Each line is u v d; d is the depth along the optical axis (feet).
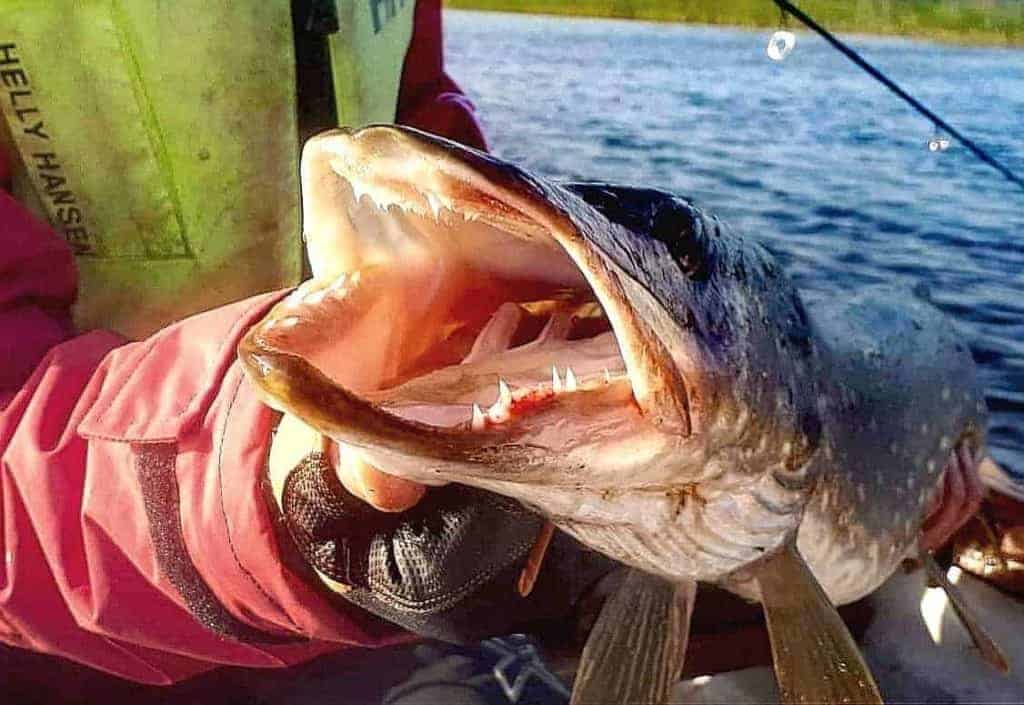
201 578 1.13
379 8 1.95
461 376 0.88
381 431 0.76
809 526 1.26
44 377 1.28
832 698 1.17
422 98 2.26
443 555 1.08
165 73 1.64
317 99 1.83
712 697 1.58
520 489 0.91
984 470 1.86
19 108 1.65
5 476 1.22
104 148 1.67
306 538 1.05
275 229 1.80
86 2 1.58
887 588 1.83
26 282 1.48
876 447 1.39
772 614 1.19
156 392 1.18
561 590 1.25
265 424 1.09
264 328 0.83
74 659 1.33
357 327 0.87
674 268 0.96
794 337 1.16
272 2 1.67
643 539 1.04
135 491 1.14
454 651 1.58
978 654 1.68
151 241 1.75
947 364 1.62
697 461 0.98
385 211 0.89
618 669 1.26
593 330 0.99
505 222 0.83
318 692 1.53
